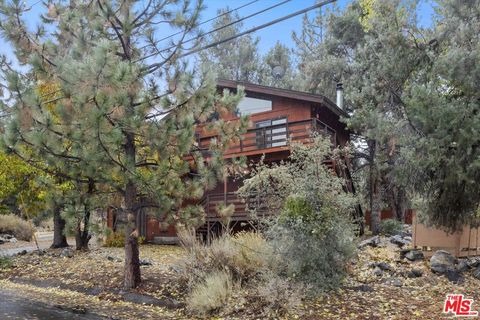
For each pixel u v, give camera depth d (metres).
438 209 8.61
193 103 7.41
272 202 8.57
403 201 18.33
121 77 6.61
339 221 7.62
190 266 8.16
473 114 7.42
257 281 7.42
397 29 9.98
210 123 8.38
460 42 8.19
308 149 8.23
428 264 8.81
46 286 9.55
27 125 6.86
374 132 9.30
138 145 8.03
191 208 7.92
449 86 8.57
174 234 17.12
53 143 7.18
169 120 7.38
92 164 7.14
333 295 7.15
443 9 9.38
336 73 21.00
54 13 8.20
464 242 9.31
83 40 7.68
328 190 7.68
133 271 8.48
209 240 9.47
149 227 17.83
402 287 7.67
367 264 8.91
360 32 21.28
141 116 7.29
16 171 12.98
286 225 7.45
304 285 7.13
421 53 9.67
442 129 7.38
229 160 8.69
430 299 7.01
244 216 13.59
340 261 7.62
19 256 12.80
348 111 19.42
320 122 14.91
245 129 8.41
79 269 10.37
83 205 8.38
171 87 7.47
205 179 7.84
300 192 7.60
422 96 7.62
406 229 15.39
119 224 8.12
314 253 7.21
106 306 7.70
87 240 13.38
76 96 6.78
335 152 8.91
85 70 6.62
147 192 7.49
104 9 7.66
